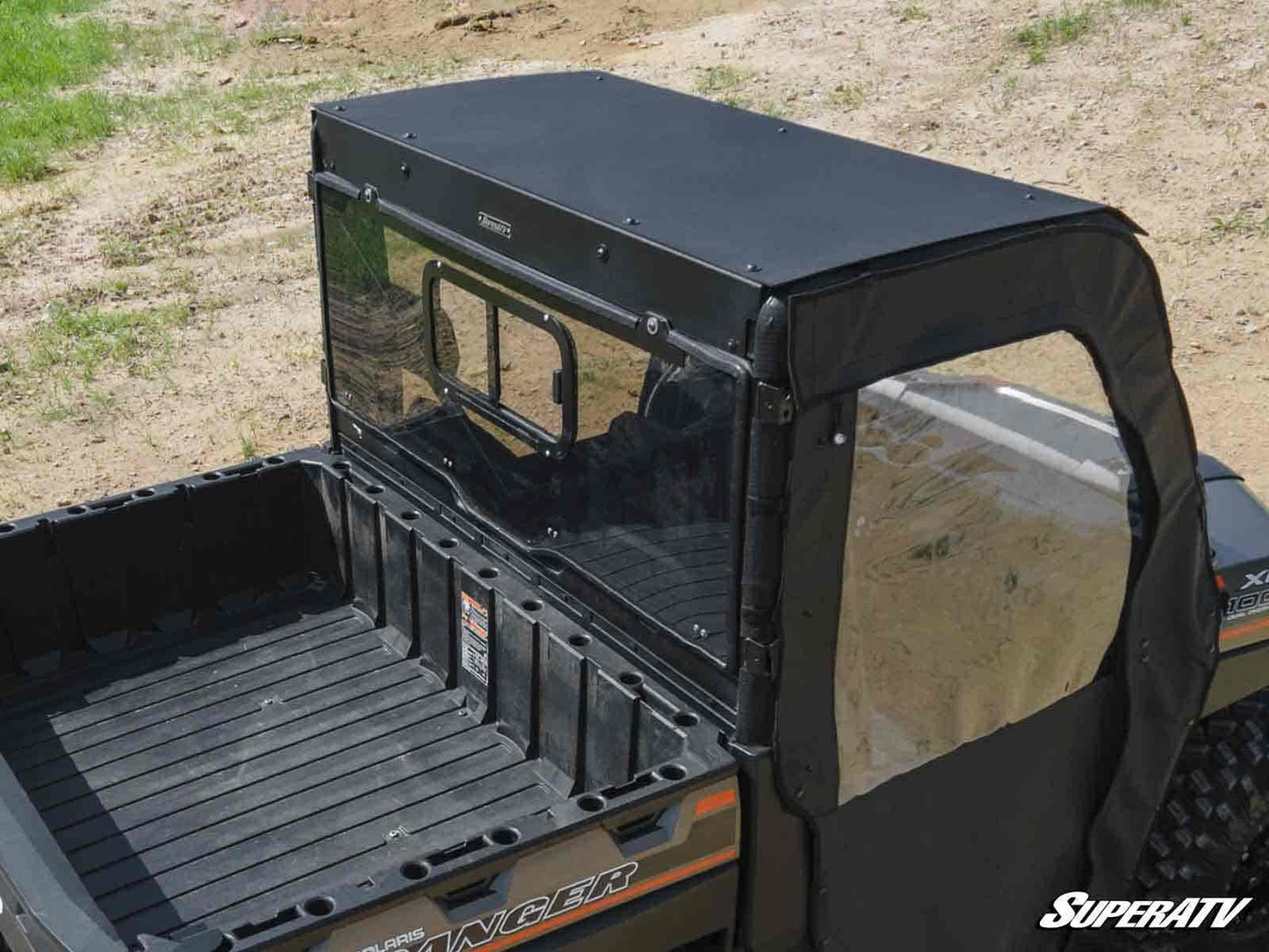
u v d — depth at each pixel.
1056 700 2.96
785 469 2.35
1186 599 3.05
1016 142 10.63
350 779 3.32
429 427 3.49
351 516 3.82
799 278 2.28
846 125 11.32
